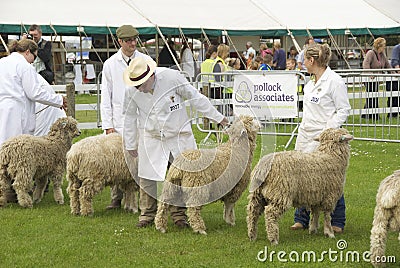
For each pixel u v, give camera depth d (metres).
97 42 24.16
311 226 6.70
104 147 7.31
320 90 6.59
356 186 9.04
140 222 7.05
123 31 7.72
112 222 7.26
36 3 21.19
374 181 9.39
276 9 26.03
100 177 7.30
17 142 7.77
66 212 7.76
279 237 6.59
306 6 26.83
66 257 6.00
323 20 25.84
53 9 21.14
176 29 22.14
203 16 24.02
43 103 8.58
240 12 25.08
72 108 11.87
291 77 11.76
